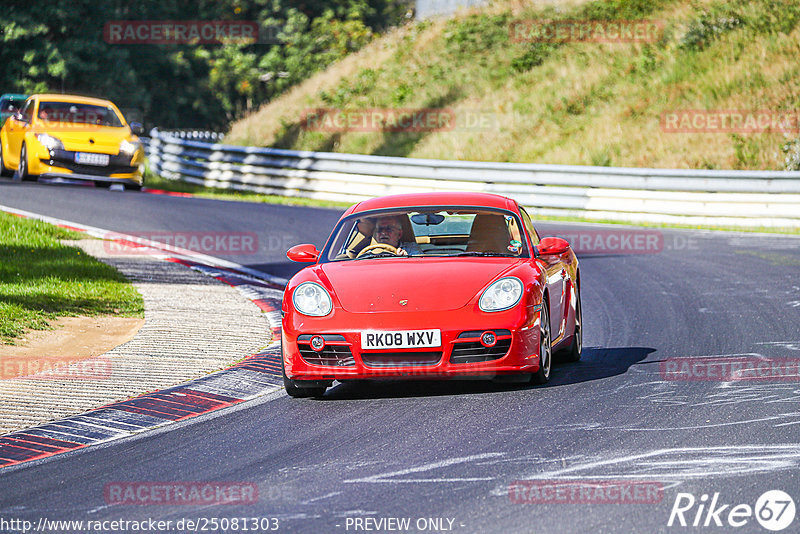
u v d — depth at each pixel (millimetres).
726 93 95375
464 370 26109
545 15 122062
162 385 28484
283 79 192000
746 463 19672
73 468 21109
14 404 26203
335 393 28250
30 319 36062
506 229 30219
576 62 109625
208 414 25875
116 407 26219
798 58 96812
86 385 28250
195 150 109188
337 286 27438
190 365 30875
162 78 188500
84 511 18141
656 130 93250
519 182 84375
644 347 33656
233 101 196500
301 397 27844
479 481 19078
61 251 51750
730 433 22016
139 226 66125
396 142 107500
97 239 58906
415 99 114312
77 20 165625
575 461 20203
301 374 26781
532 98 106125
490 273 27578
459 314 26250
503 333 26219
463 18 129000
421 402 26359
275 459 21344
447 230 31359
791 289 44625
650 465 19766
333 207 85500
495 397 26547
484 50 119750
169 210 75000
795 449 20562
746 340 33938
